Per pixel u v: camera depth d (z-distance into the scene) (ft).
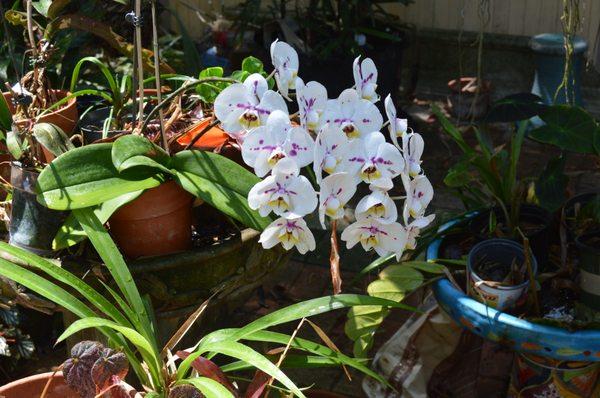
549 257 4.65
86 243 3.79
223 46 9.57
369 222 3.39
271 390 4.37
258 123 3.38
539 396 4.41
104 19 6.48
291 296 6.35
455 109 9.30
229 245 3.71
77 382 3.29
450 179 4.81
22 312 5.55
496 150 4.99
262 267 3.96
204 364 3.38
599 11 9.06
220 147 3.93
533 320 3.92
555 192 4.63
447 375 4.67
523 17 9.60
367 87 3.54
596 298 4.07
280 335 3.55
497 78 9.91
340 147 3.23
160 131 3.85
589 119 4.67
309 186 3.19
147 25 6.66
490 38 9.70
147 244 3.72
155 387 3.53
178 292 3.73
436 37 9.87
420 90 10.14
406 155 3.35
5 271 3.27
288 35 8.35
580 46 8.59
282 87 3.41
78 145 4.14
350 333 4.45
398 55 8.73
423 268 4.37
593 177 8.02
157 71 3.76
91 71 7.14
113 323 3.21
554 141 4.65
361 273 4.59
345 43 8.34
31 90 4.13
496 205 4.79
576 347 3.85
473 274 4.08
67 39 4.57
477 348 4.63
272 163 3.22
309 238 3.32
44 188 3.45
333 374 5.54
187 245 3.87
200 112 4.25
